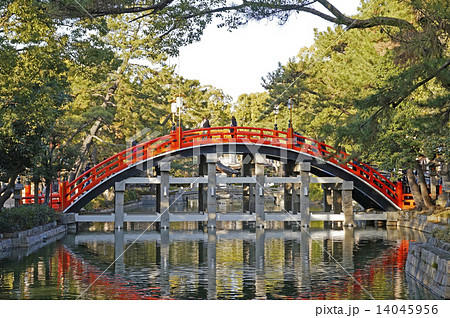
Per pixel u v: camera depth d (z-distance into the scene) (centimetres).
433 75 1442
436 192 3556
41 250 2342
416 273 1681
